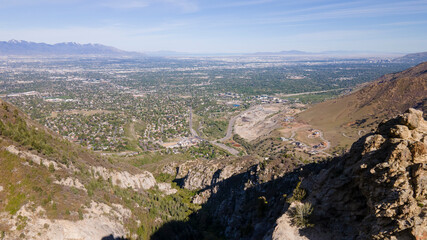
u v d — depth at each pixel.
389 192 29.03
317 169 57.09
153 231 66.50
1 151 51.53
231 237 64.56
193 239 70.00
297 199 41.41
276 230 37.09
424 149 29.16
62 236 47.25
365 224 30.27
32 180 51.19
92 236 50.56
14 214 44.97
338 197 36.69
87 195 59.41
